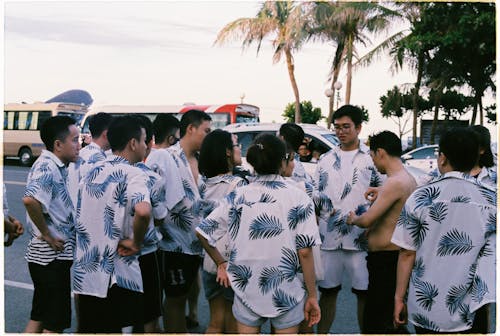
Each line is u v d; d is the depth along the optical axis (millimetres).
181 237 4211
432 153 13008
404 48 21172
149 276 3941
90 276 3408
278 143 3143
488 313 2979
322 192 4453
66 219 3816
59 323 3803
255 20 22656
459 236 2859
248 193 3168
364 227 3859
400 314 3057
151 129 4152
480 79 19219
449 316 2873
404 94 26453
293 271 3109
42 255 3773
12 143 25625
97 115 4332
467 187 2869
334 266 4430
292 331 3146
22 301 5738
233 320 3859
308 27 22797
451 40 17219
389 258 3879
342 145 4488
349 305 5621
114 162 3436
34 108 25469
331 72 23922
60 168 3812
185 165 4215
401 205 3805
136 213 3273
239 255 3135
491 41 17109
